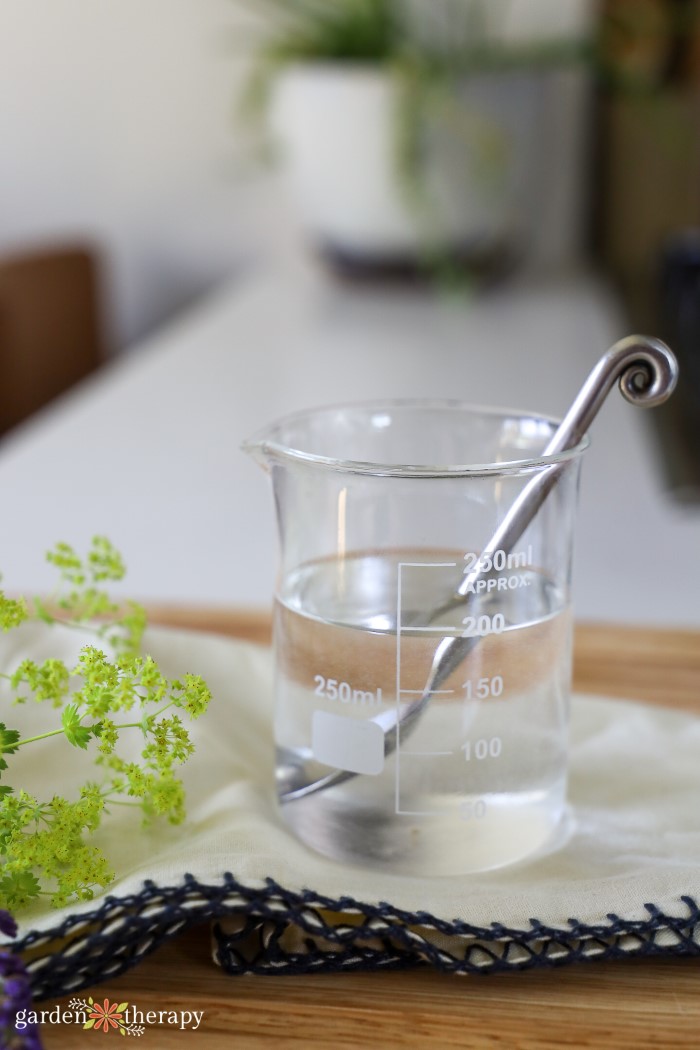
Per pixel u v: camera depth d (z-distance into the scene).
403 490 0.46
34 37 1.51
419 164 1.26
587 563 0.67
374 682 0.46
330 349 1.11
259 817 0.48
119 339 1.62
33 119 1.55
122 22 1.50
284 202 1.56
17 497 0.74
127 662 0.46
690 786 0.51
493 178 1.27
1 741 0.45
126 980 0.45
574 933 0.44
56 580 0.64
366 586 0.46
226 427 0.88
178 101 1.53
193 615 0.62
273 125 1.41
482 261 1.35
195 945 0.46
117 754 0.50
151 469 0.79
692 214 1.51
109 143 1.55
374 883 0.46
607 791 0.51
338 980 0.45
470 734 0.46
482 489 0.46
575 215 1.53
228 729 0.52
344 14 1.33
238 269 1.59
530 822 0.48
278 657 0.49
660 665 0.60
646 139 1.50
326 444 0.50
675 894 0.45
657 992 0.44
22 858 0.44
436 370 1.02
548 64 1.32
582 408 0.47
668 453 0.80
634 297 1.30
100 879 0.44
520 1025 0.43
